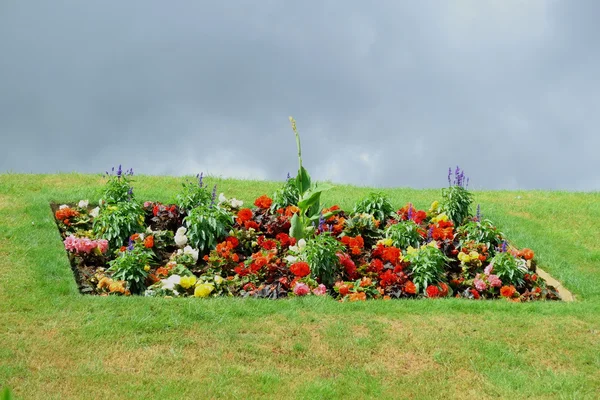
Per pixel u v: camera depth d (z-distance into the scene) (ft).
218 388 18.39
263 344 21.22
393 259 29.99
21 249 29.01
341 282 28.14
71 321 22.18
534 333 22.79
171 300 24.31
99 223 32.42
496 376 19.90
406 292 28.35
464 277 30.86
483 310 24.82
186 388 18.34
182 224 34.73
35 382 18.38
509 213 40.55
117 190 35.70
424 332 22.47
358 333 22.22
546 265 32.63
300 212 33.73
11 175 44.73
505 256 30.42
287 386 18.75
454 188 37.06
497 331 22.81
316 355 20.67
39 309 23.12
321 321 23.09
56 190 39.40
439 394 18.80
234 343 21.11
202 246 31.58
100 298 24.22
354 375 19.63
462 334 22.43
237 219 34.76
